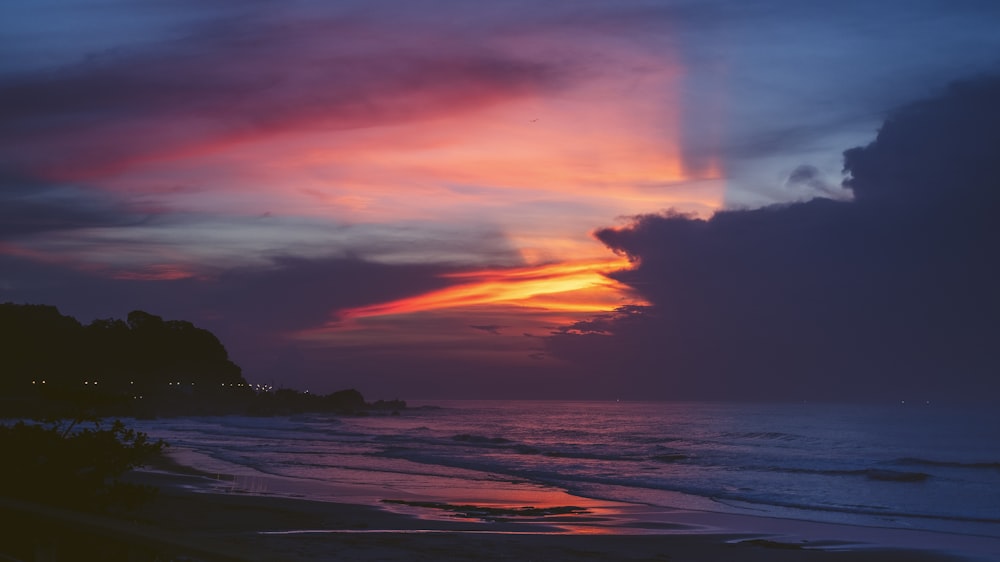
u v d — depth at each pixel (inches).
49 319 5748.0
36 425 542.9
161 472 1187.9
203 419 5319.9
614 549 620.4
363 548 543.5
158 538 129.0
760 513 885.8
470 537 629.6
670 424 4138.8
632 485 1152.8
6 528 192.9
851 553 651.5
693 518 834.2
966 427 3636.8
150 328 6550.2
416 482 1132.5
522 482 1158.3
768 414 5969.5
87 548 168.6
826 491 1108.5
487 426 4232.3
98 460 547.2
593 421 4783.5
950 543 707.4
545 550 587.8
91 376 5324.8
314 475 1206.9
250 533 590.2
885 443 2433.6
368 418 6220.5
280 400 7470.5
